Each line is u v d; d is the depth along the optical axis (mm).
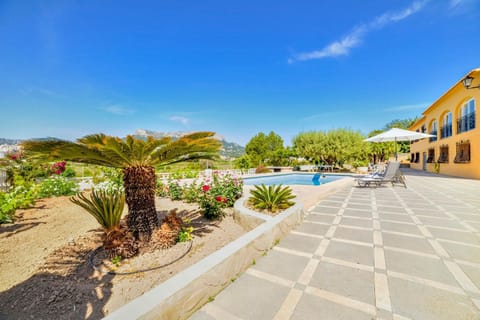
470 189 7781
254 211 4254
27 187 6414
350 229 3703
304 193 5973
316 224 4023
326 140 18281
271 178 16922
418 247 2906
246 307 1806
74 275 2562
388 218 4285
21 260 2887
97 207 2930
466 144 11930
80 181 8484
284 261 2607
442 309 1718
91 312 1966
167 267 2756
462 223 3887
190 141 3168
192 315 1726
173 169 11844
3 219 4250
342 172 18312
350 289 2018
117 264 2777
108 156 2928
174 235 3291
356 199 6219
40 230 3977
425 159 19375
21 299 2113
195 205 6016
